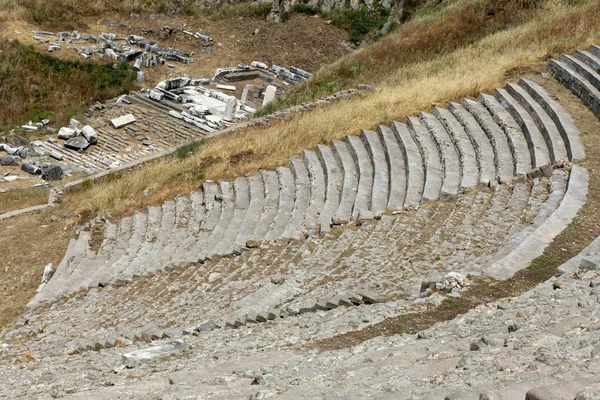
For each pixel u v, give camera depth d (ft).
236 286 43.39
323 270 41.78
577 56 70.74
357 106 75.51
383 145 65.00
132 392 22.17
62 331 44.21
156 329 36.86
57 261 63.77
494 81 71.46
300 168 66.39
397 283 36.58
